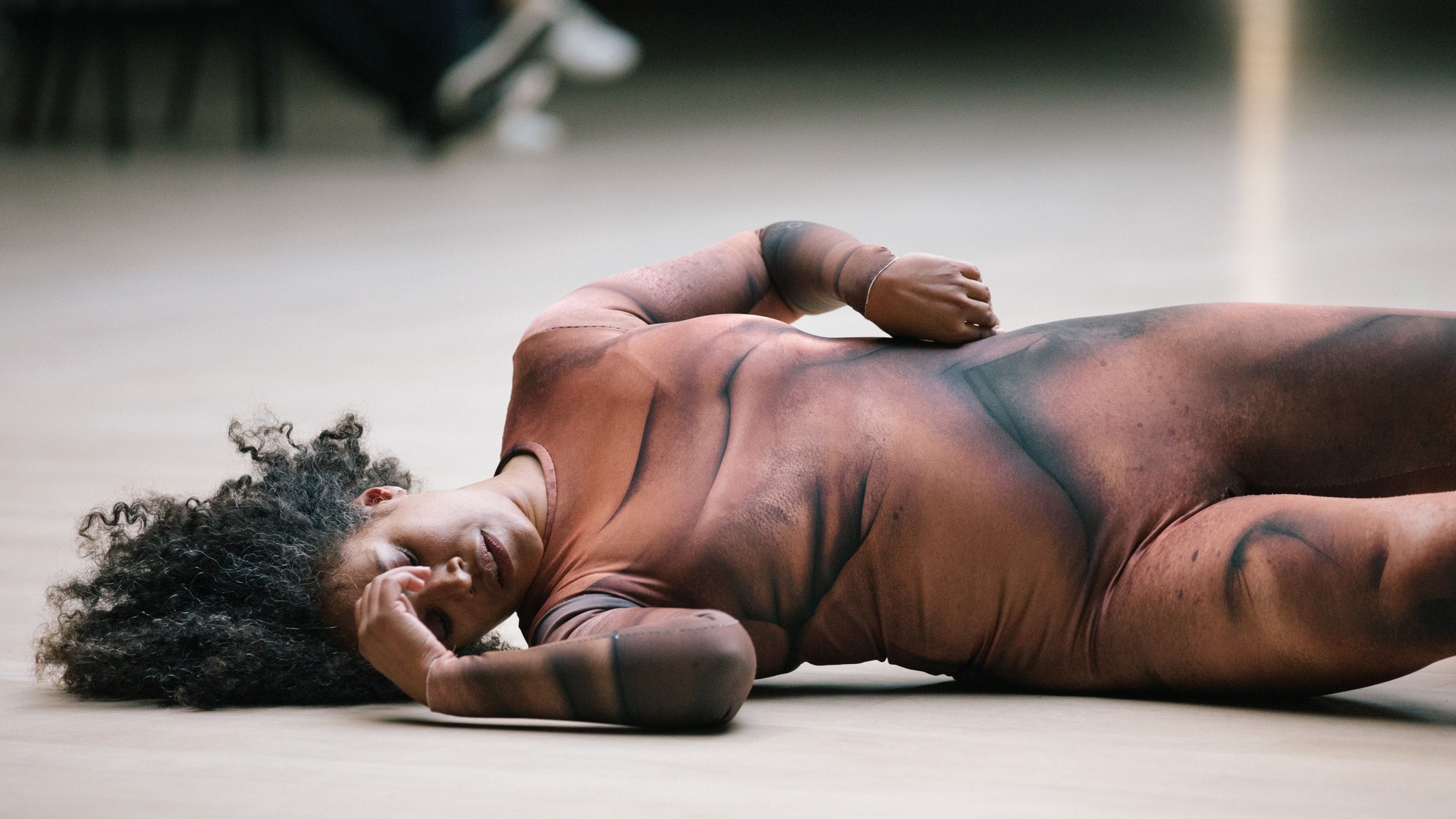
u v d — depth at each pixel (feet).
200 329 31.53
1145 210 41.11
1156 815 9.04
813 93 73.51
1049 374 11.96
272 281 37.11
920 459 11.63
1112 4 104.01
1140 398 11.83
